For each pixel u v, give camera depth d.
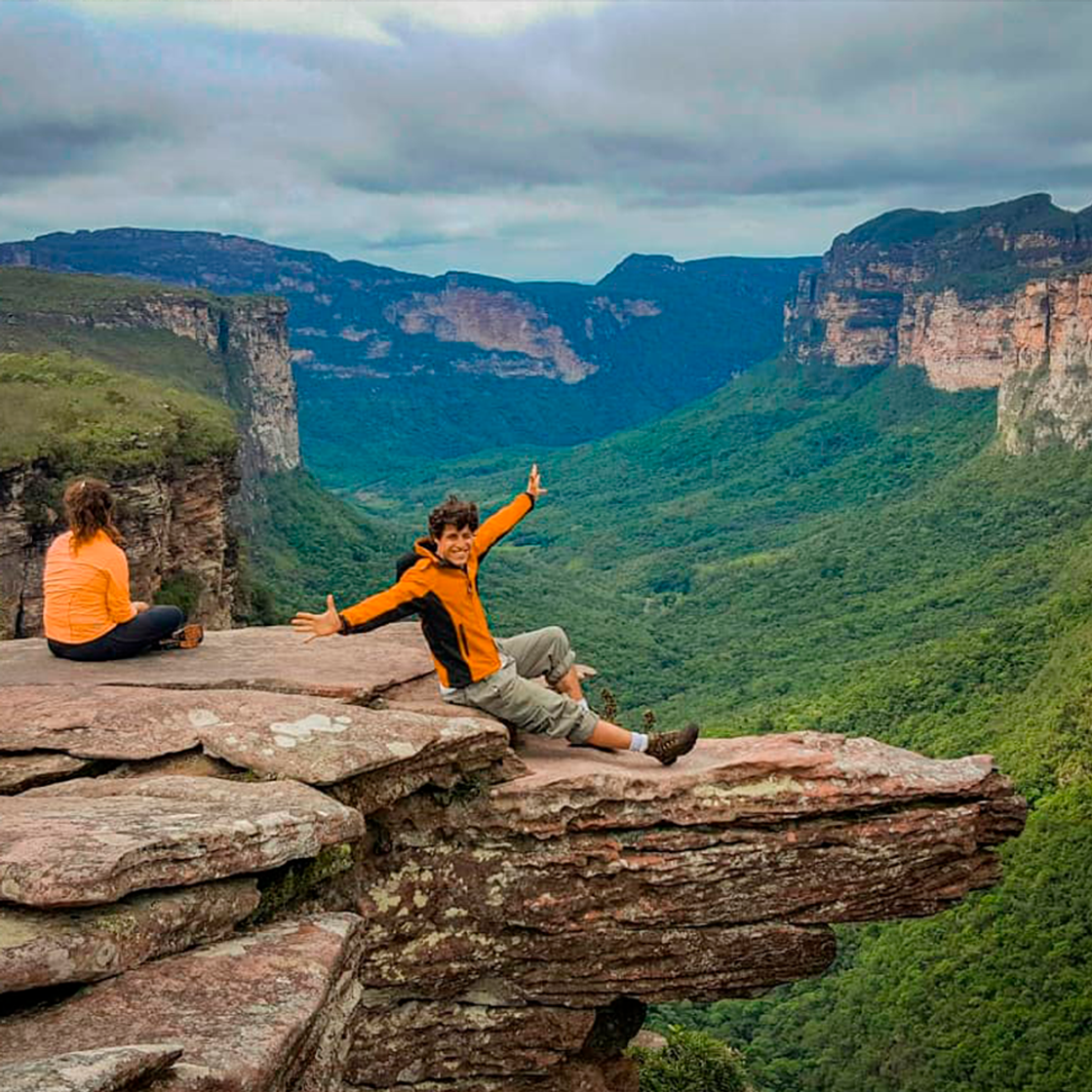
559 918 9.61
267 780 8.46
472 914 9.53
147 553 41.91
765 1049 35.19
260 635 11.96
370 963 9.26
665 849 9.66
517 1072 9.93
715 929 9.91
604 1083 10.61
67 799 7.73
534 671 10.40
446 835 9.48
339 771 8.52
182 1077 5.36
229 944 7.04
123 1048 5.23
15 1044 5.65
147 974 6.43
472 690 9.59
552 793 9.51
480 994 9.82
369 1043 9.53
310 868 8.30
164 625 10.74
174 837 6.82
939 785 10.04
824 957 10.21
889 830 9.97
